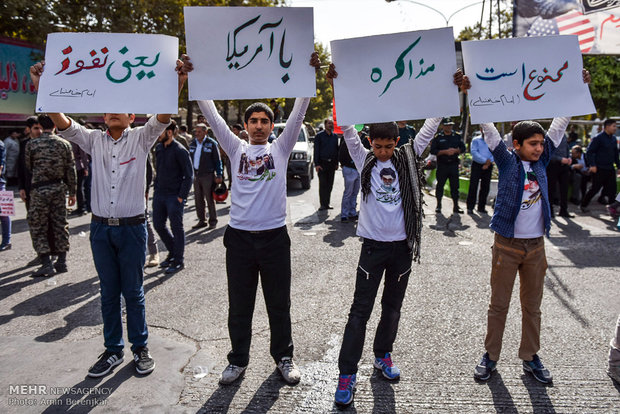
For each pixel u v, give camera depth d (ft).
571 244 22.02
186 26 9.29
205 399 9.62
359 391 9.91
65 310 14.48
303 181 41.98
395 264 9.91
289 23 9.42
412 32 9.39
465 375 10.49
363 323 9.73
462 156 42.14
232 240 10.04
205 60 9.41
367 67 9.53
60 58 9.52
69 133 10.19
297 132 10.02
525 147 9.77
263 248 9.93
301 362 11.18
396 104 9.57
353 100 9.61
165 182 18.20
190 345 12.03
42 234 17.76
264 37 9.45
